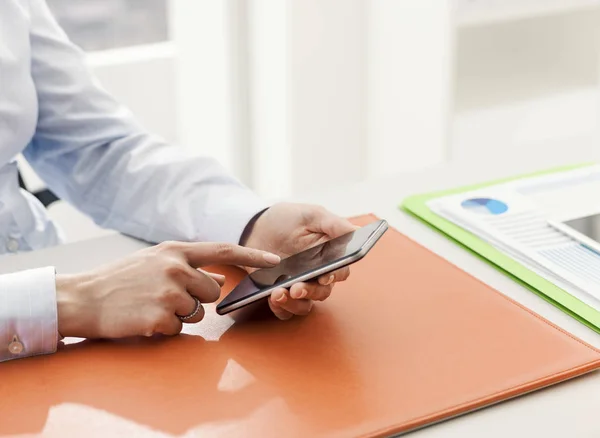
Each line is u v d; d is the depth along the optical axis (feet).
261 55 8.00
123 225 3.85
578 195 3.88
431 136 7.74
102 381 2.57
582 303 3.00
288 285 2.75
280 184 8.34
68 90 4.09
